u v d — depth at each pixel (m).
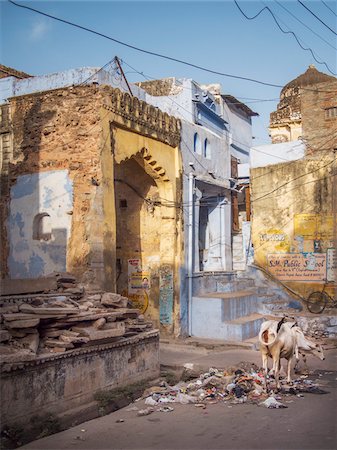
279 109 24.61
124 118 12.57
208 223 19.55
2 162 12.98
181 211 15.43
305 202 18.45
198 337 15.23
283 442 6.12
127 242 15.67
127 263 15.65
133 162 14.49
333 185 18.09
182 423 7.07
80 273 11.39
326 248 17.95
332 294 17.64
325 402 8.18
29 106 12.66
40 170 12.34
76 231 11.61
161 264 15.05
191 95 18.03
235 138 22.30
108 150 11.91
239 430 6.68
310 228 18.28
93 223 11.44
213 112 19.56
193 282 15.77
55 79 13.52
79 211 11.64
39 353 6.86
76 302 8.49
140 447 6.05
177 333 14.79
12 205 12.70
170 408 7.87
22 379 6.39
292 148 19.00
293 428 6.73
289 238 18.61
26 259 12.37
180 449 5.96
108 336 7.88
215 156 18.53
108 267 11.49
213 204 19.44
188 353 13.25
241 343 14.20
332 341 15.44
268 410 7.71
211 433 6.57
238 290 17.94
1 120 13.05
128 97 12.76
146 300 15.28
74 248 11.59
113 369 8.25
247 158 23.56
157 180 14.91
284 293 18.27
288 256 18.56
